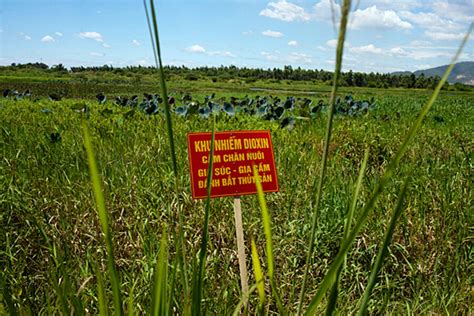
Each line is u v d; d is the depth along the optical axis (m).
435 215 4.36
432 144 8.16
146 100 15.01
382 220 4.05
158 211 4.12
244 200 4.52
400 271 3.77
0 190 4.27
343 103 14.18
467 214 4.34
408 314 3.04
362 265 3.81
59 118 10.24
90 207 4.20
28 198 4.18
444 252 3.88
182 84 81.25
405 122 12.12
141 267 3.47
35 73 109.81
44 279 3.22
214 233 4.00
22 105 14.51
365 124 10.39
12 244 3.66
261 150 2.87
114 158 5.51
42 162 5.35
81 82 74.56
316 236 3.81
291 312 3.10
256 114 12.02
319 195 0.89
